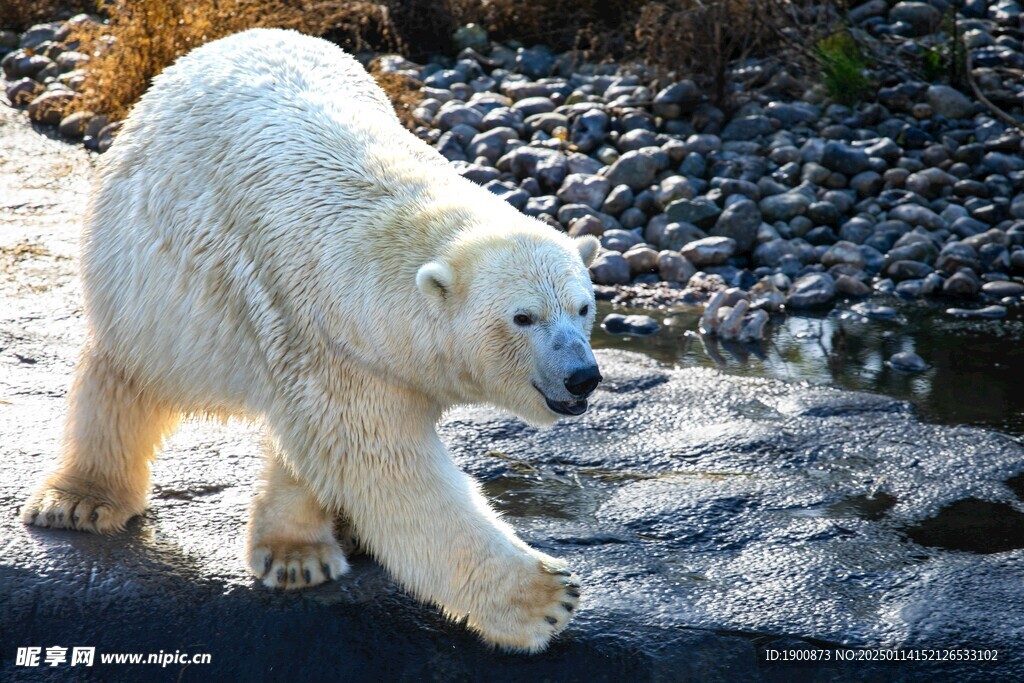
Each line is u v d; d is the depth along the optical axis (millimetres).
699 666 6738
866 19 22250
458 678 6730
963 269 14352
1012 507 8578
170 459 8727
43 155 17234
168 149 7242
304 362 6719
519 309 6492
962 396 11000
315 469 6805
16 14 23141
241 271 6852
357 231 6785
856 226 15477
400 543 6715
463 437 9562
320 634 6898
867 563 7703
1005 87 19594
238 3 18125
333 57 8172
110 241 7328
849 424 10000
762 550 7867
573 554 7738
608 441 9641
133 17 18203
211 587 7109
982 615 7086
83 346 7672
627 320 13000
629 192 15812
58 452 8078
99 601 7016
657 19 18797
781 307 13742
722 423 9984
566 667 6727
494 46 21812
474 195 7238
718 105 18375
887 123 18156
